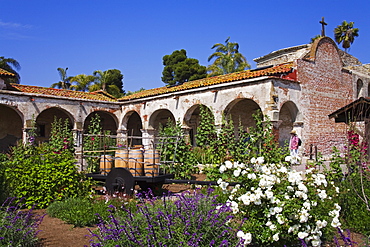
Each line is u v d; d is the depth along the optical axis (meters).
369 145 8.86
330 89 17.25
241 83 15.08
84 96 21.30
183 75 40.34
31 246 5.19
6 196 7.50
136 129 26.31
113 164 9.49
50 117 23.14
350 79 18.86
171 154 11.12
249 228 4.89
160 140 11.62
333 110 17.30
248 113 19.72
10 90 18.20
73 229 6.22
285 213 4.71
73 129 20.09
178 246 3.74
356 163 8.48
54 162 8.40
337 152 9.54
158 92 19.66
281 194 4.89
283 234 4.78
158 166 9.03
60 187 8.12
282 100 14.38
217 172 9.91
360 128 17.17
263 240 4.82
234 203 4.90
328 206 5.37
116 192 8.45
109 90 43.06
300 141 14.87
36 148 12.35
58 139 13.56
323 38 17.02
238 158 11.07
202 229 4.10
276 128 13.86
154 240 3.70
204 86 16.91
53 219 6.87
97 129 14.30
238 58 34.22
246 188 5.23
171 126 14.67
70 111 20.00
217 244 4.07
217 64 34.41
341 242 5.64
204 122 13.30
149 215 4.42
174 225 4.10
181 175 11.20
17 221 5.23
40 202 7.83
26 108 18.11
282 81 14.51
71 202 7.34
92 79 41.00
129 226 4.14
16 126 21.59
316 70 16.48
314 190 5.09
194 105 17.48
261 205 4.83
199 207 4.61
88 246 4.99
